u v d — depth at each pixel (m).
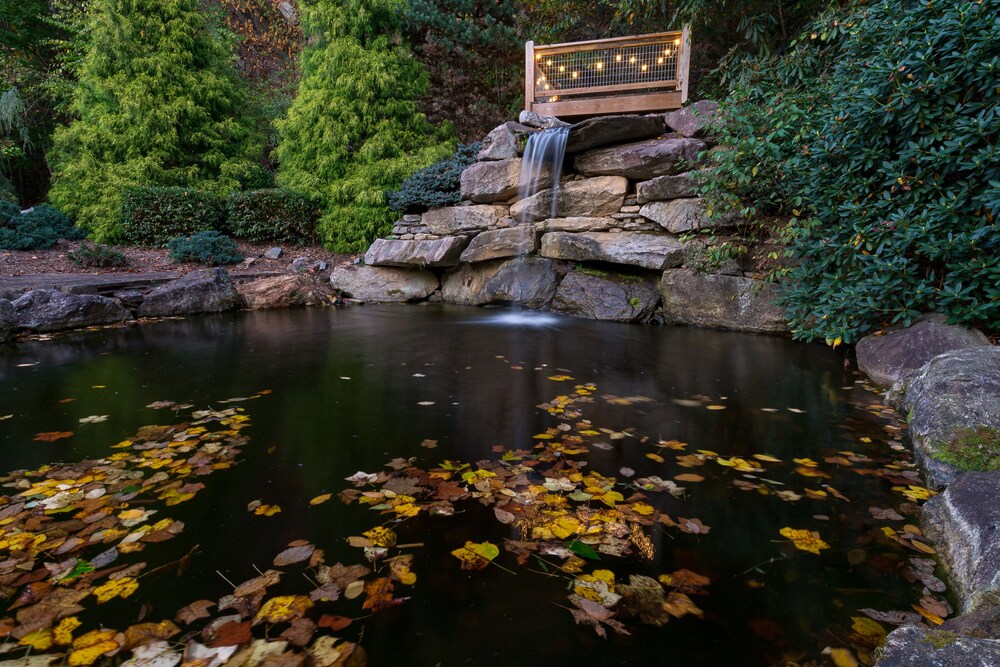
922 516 1.68
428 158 8.81
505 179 7.02
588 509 1.72
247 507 1.70
